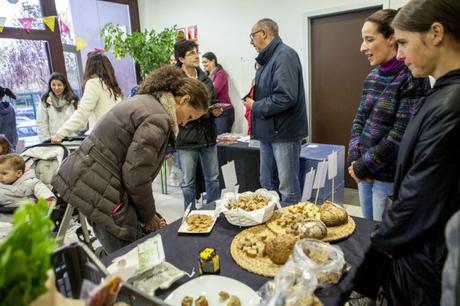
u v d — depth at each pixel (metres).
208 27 4.38
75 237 2.04
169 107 1.38
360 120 1.74
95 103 2.59
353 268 1.00
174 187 4.15
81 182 1.39
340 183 3.06
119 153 1.37
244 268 1.03
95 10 4.52
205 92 1.45
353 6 3.25
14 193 2.07
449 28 0.84
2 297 0.49
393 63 1.51
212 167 2.80
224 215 1.42
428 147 0.84
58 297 0.62
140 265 1.01
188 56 2.71
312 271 0.91
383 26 1.48
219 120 4.12
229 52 4.26
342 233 1.18
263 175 2.64
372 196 1.63
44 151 2.27
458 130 0.80
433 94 0.89
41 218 0.55
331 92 3.68
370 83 1.67
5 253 0.47
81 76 4.49
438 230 0.86
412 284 0.94
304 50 3.66
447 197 0.84
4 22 3.62
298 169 2.50
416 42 0.90
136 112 1.33
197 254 1.15
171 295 0.91
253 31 2.35
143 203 1.40
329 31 3.52
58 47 4.10
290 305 0.78
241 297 0.89
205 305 0.88
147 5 4.94
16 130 3.51
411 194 0.87
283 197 2.50
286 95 2.20
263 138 2.44
